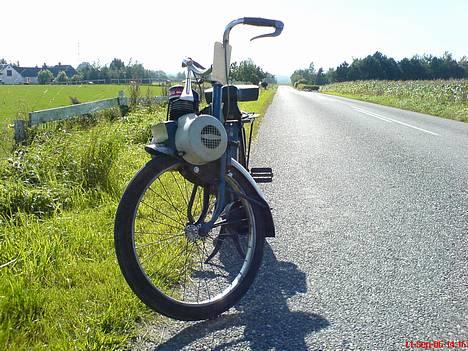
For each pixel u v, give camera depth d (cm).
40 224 439
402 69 10525
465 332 295
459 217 523
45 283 331
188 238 315
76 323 283
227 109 347
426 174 740
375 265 393
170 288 337
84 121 1023
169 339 281
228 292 307
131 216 273
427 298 337
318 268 387
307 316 311
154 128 289
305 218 518
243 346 276
